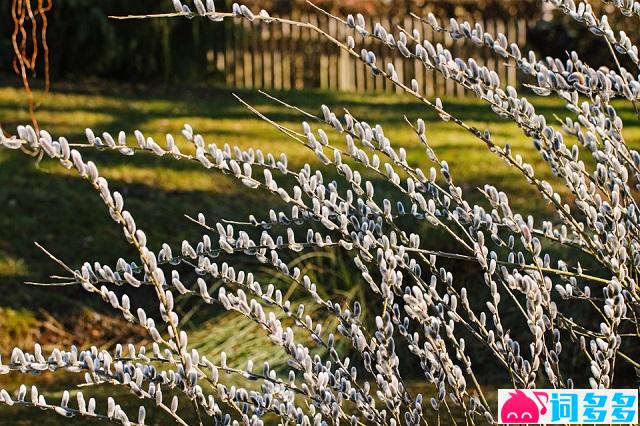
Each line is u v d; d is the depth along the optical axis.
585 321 6.88
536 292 2.70
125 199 10.18
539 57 17.97
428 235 7.47
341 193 10.04
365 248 2.85
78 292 8.60
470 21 18.16
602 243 2.85
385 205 3.00
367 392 2.88
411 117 14.27
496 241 3.03
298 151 11.95
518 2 17.98
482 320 2.87
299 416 2.76
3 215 9.73
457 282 7.35
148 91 16.27
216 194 10.39
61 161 2.34
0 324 8.06
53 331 8.11
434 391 6.49
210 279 8.40
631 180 7.04
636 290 3.03
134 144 12.14
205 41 17.64
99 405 6.36
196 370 2.65
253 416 2.72
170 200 10.16
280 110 14.57
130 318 2.62
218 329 7.44
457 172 11.35
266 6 18.08
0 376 7.11
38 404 2.54
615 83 2.87
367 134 2.95
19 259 8.99
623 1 2.95
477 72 2.93
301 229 8.29
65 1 16.48
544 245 7.24
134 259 9.16
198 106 14.71
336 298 7.54
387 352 2.76
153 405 6.24
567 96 2.96
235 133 12.94
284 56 18.16
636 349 6.80
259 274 8.02
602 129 2.92
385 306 2.72
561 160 3.03
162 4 16.97
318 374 2.85
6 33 16.39
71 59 16.67
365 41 18.12
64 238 9.44
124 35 16.89
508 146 2.99
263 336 7.26
